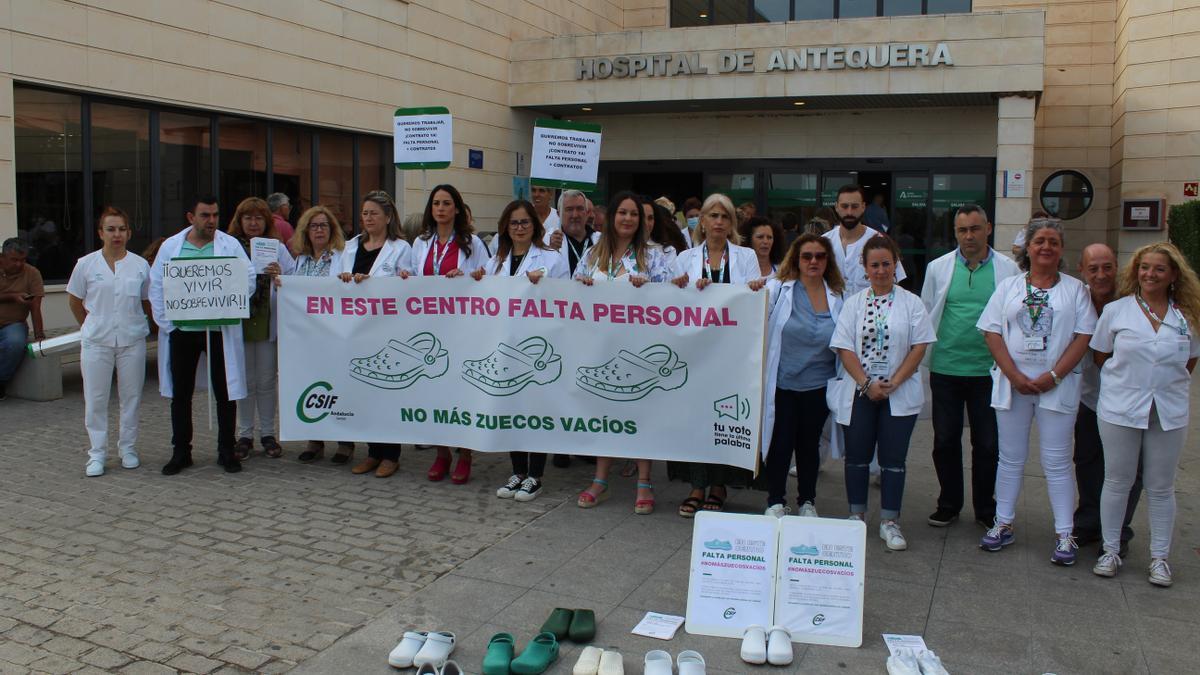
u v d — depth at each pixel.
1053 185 18.86
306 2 13.96
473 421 6.46
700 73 17.09
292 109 13.85
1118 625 4.43
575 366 6.19
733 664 4.07
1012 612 4.59
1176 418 4.78
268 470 7.00
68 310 11.19
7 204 10.32
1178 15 15.96
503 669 3.90
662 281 6.12
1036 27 15.22
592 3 21.39
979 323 5.34
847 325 5.49
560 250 6.66
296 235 7.36
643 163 19.16
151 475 6.81
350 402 6.81
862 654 4.18
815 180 18.19
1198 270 14.29
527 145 19.19
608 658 3.91
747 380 5.81
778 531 4.45
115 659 4.01
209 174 12.91
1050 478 5.24
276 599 4.66
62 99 10.97
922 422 9.20
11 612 4.47
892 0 18.94
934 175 17.48
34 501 6.16
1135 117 16.50
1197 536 5.74
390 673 3.93
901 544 5.44
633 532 5.73
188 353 6.84
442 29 16.66
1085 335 5.09
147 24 11.70
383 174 16.06
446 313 6.52
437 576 4.99
